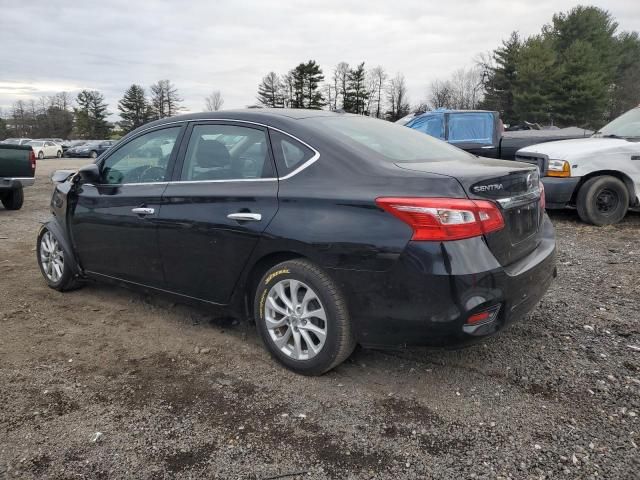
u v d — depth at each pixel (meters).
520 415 2.82
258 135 3.46
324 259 2.98
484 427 2.73
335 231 2.94
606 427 2.69
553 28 53.88
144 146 4.08
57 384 3.19
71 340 3.83
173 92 88.94
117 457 2.52
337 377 3.25
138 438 2.66
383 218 2.82
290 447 2.59
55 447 2.59
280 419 2.82
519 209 3.09
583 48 47.59
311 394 3.06
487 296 2.75
